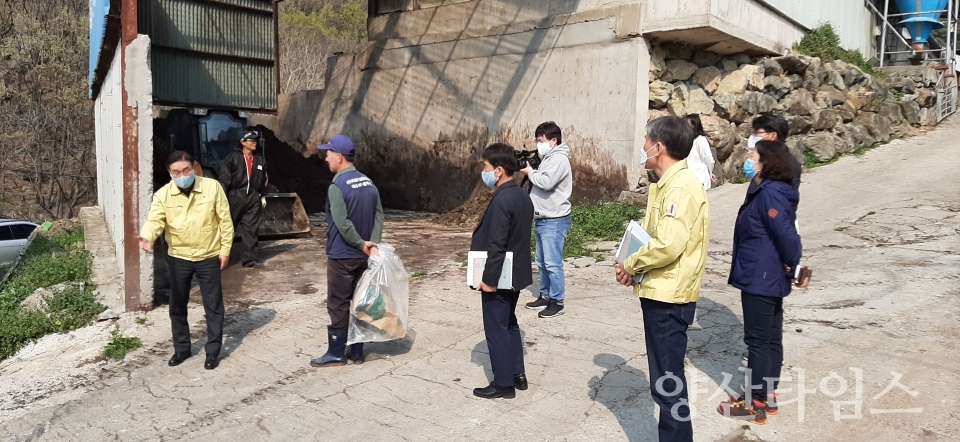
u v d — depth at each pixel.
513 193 4.23
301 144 18.78
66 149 26.73
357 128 16.70
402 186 15.53
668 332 3.24
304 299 7.05
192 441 4.05
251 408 4.47
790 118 11.61
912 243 7.33
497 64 13.12
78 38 27.45
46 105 27.03
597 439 3.79
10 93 26.69
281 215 10.60
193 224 5.11
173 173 5.04
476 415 4.16
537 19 12.38
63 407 4.63
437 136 14.53
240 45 11.05
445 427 4.03
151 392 4.82
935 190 9.39
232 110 10.93
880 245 7.40
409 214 14.39
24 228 16.88
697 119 5.62
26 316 6.40
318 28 49.81
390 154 15.77
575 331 5.57
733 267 3.88
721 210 9.63
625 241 3.32
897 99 13.98
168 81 10.29
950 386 4.10
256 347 5.68
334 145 4.92
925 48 17.25
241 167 8.48
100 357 5.55
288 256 9.13
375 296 5.03
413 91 15.09
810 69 12.58
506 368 4.32
